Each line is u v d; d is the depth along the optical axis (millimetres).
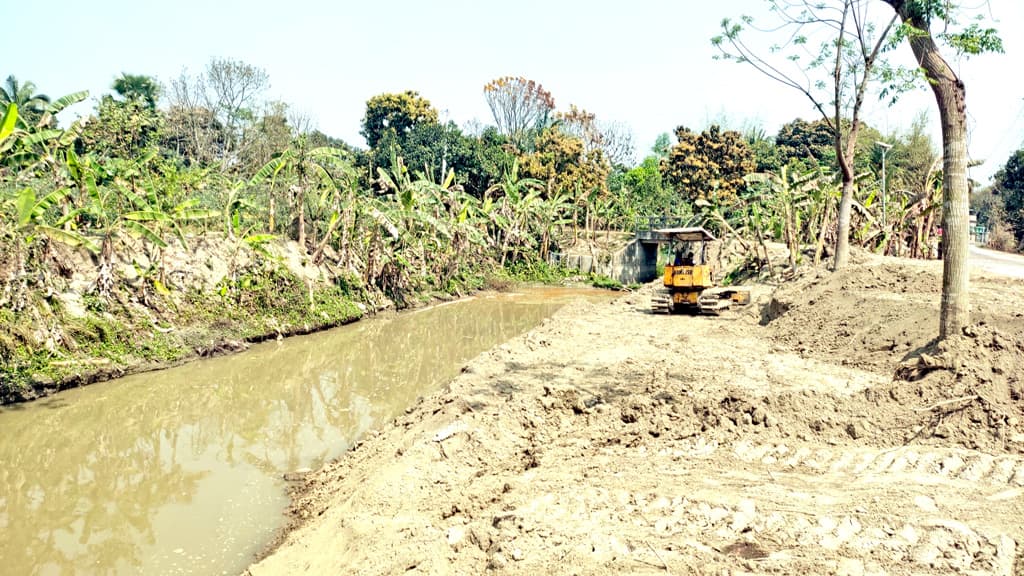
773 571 4980
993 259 27297
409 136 48500
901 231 26984
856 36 16641
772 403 8891
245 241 20875
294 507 8664
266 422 12508
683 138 51062
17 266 14305
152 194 18953
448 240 35125
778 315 17812
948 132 10047
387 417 12758
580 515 6270
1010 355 8953
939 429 7805
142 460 10516
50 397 13562
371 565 5961
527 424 9461
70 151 17078
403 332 23422
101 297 16406
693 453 7922
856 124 17750
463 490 7348
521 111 65625
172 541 7824
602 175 52781
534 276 41812
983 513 5738
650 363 13312
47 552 7598
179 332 17766
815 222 28156
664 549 5414
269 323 20797
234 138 38781
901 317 12656
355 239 28141
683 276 21031
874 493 6293
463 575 5453
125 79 38062
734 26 16859
